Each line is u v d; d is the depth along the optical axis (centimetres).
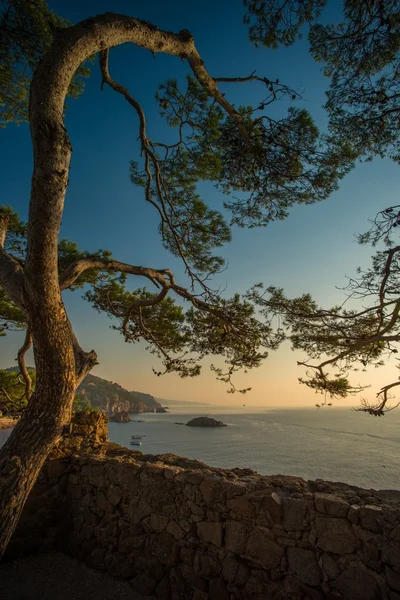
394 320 395
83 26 288
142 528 400
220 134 461
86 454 493
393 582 265
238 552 333
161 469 409
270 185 474
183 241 595
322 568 294
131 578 391
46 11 443
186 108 464
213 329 612
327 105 421
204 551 354
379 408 419
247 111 435
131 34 302
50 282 303
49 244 292
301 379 514
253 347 565
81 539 445
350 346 451
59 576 399
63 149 280
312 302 503
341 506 299
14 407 734
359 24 373
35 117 276
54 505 471
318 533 302
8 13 420
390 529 276
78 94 558
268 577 316
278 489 359
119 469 437
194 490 375
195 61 348
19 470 298
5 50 456
